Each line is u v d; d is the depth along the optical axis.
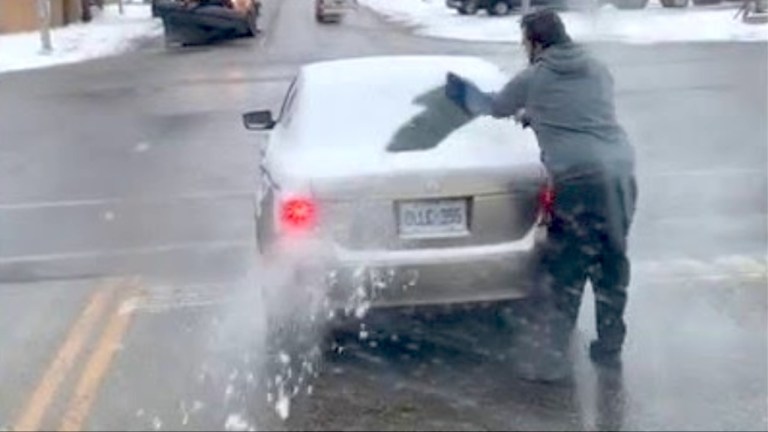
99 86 21.80
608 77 5.72
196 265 8.33
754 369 5.77
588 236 5.64
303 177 5.64
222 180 11.69
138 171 12.49
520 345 5.92
